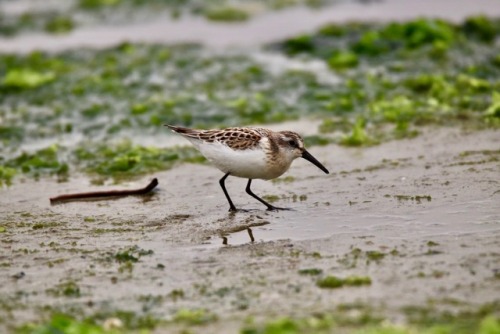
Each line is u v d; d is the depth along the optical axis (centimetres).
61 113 2158
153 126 2033
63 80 2442
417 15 3005
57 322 953
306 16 3125
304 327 930
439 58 2441
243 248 1248
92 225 1402
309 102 2150
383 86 2238
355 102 2133
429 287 1041
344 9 3198
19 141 1984
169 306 1038
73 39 2952
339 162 1705
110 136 1991
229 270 1154
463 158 1642
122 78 2453
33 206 1530
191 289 1091
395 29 2630
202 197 1544
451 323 926
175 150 1855
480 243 1191
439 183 1498
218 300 1046
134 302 1059
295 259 1182
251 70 2448
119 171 1741
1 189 1648
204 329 955
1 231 1384
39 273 1182
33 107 2227
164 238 1319
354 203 1435
